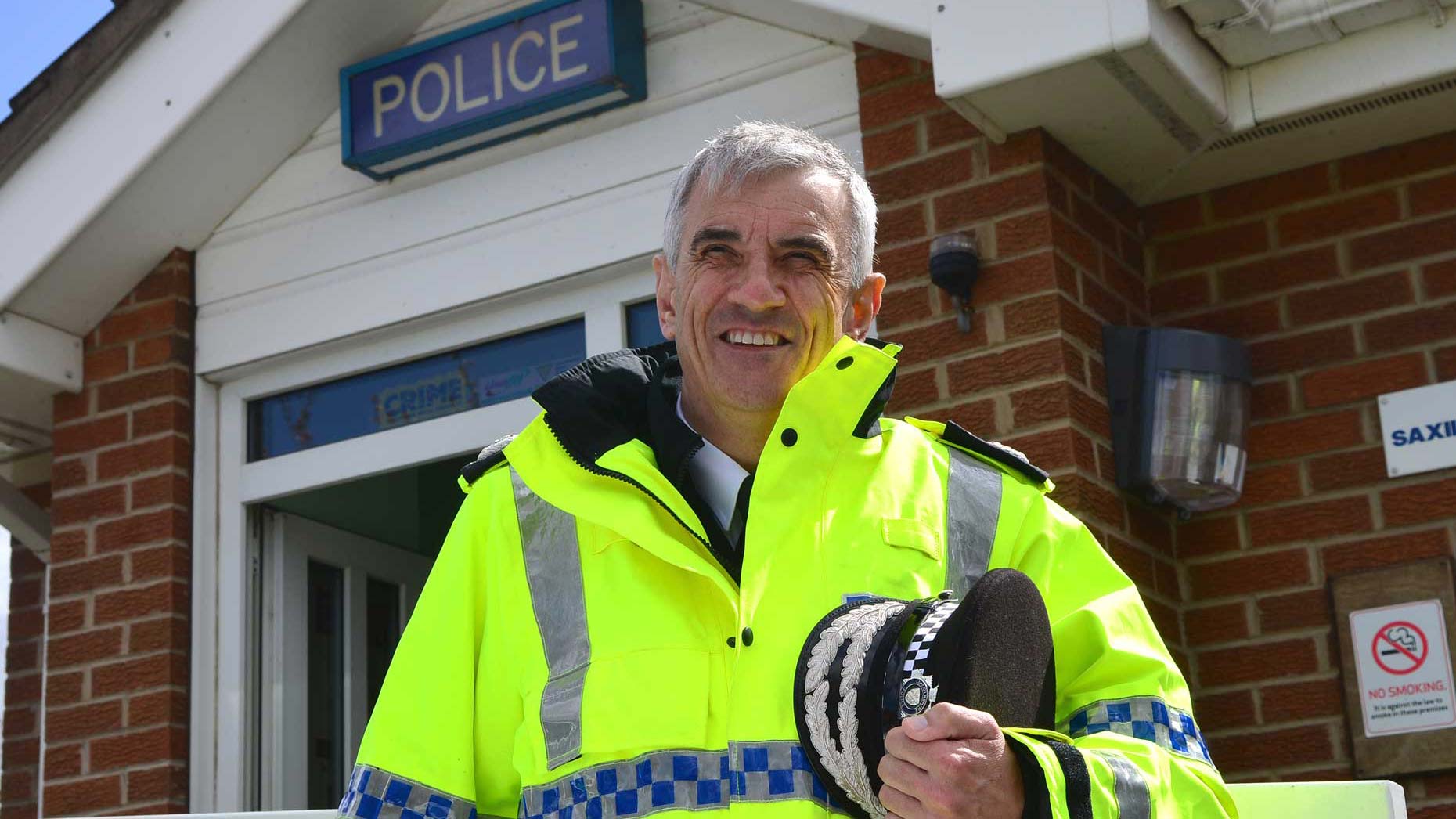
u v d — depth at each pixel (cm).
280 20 476
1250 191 439
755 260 243
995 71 384
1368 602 404
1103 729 219
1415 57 388
